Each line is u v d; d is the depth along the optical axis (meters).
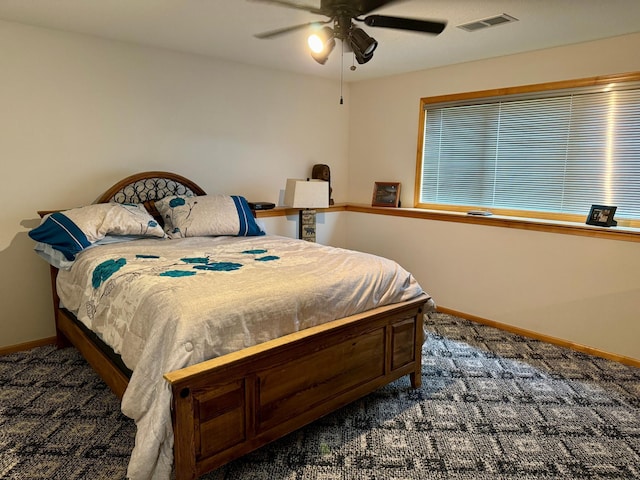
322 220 4.62
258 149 4.21
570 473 1.93
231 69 3.91
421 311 2.63
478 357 3.12
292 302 2.03
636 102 3.02
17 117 2.95
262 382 1.88
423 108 4.26
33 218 3.09
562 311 3.31
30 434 2.14
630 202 3.13
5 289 3.05
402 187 4.53
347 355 2.24
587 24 2.78
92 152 3.27
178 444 1.63
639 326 2.96
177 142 3.68
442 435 2.20
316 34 2.25
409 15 2.62
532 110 3.55
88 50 3.16
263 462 1.98
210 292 1.91
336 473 1.91
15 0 2.48
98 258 2.55
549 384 2.73
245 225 3.50
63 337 3.14
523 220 3.47
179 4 2.51
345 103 4.89
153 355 1.70
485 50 3.43
